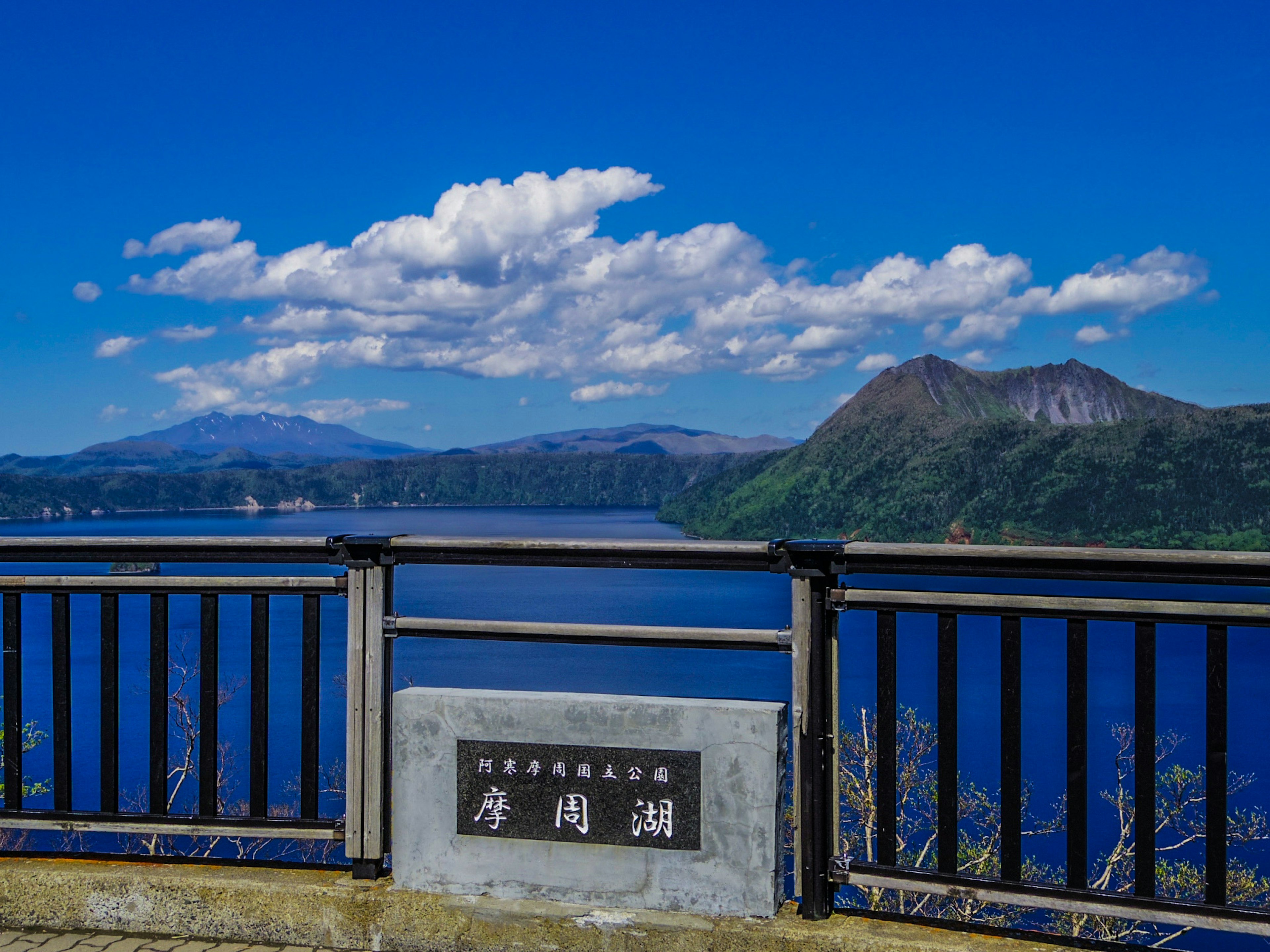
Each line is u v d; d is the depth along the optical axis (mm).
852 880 3041
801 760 3062
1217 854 2709
